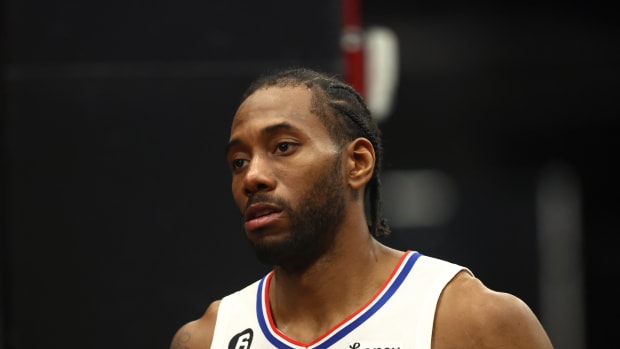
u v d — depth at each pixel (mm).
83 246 10984
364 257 6508
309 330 6508
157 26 11055
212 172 11016
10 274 10953
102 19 11055
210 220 11000
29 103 11016
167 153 11023
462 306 6195
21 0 11023
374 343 6199
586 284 29234
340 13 11031
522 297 26766
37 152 11008
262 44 11031
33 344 10914
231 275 10953
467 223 27109
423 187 26672
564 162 28172
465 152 27375
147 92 11055
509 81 26156
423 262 6516
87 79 11031
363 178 6441
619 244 29000
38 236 10977
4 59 11008
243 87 11055
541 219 27453
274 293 6789
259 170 6176
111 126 11039
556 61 25547
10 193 10992
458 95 26297
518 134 27594
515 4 24188
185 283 10961
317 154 6227
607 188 28594
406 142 27062
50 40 11023
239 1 11047
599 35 24938
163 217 11000
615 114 27375
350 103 6539
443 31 24688
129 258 10969
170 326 10922
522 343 6090
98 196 11000
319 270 6418
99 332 10914
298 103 6324
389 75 13383
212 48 11055
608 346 29156
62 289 10953
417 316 6211
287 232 6176
